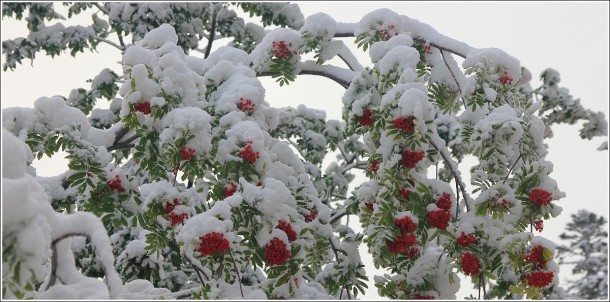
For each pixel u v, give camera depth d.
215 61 5.91
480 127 5.00
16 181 2.69
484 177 5.09
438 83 6.07
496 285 6.01
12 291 2.89
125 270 6.09
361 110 5.57
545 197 4.90
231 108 4.97
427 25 6.05
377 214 4.92
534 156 5.18
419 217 4.99
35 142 4.91
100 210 4.81
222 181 4.65
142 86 4.71
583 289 18.23
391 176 4.92
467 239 4.95
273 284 4.51
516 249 4.75
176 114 4.59
